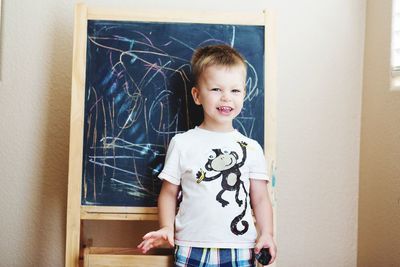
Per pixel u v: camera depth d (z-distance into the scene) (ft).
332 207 5.22
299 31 5.18
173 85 4.39
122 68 4.35
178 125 4.37
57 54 4.95
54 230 4.95
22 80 4.92
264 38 4.44
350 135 5.20
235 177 3.94
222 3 5.08
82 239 4.69
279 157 5.16
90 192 4.24
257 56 4.42
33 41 4.93
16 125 4.93
